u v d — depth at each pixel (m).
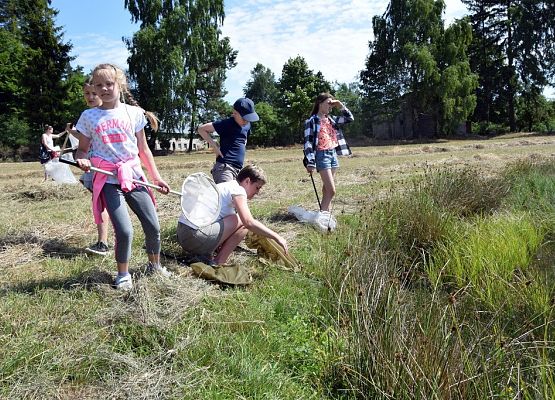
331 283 4.53
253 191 5.49
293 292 4.61
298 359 3.62
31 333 3.50
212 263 5.25
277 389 3.19
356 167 17.72
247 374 3.26
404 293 4.02
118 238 4.26
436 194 7.52
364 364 3.33
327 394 3.28
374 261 4.46
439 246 5.77
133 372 3.17
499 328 3.86
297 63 55.94
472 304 4.66
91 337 3.49
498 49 58.00
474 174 8.61
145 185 4.45
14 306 3.90
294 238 6.45
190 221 5.05
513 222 6.64
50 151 5.00
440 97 49.12
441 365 3.04
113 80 4.40
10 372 3.08
